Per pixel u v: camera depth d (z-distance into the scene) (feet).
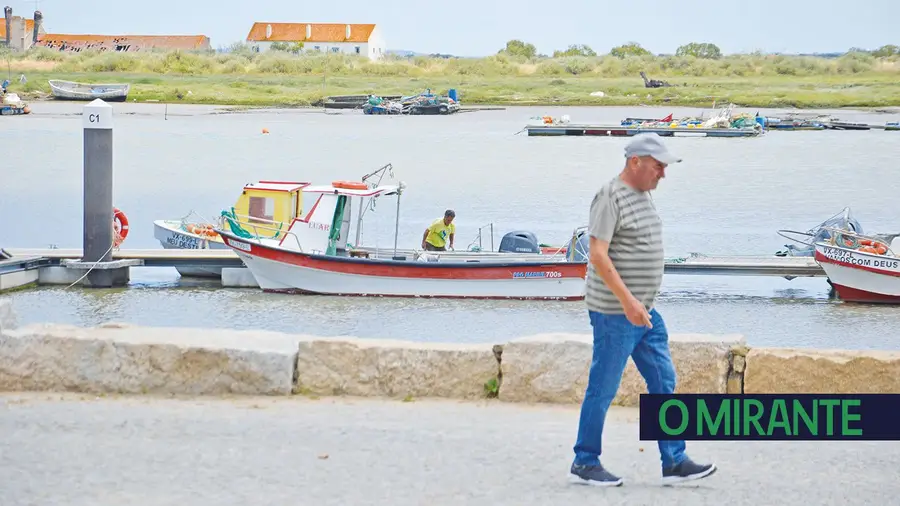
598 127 480.64
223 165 328.90
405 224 195.72
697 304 133.18
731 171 322.14
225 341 48.32
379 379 47.65
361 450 38.96
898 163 352.28
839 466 38.37
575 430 42.50
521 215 214.07
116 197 246.68
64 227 198.08
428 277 131.03
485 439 40.81
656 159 33.96
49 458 37.22
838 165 344.69
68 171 302.66
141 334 48.67
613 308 34.71
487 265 130.11
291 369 47.42
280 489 34.32
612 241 34.63
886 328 119.65
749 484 36.04
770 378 46.34
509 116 645.10
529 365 47.19
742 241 183.21
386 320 119.24
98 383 47.42
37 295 131.13
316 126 526.98
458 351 47.60
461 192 258.16
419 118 616.80
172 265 140.15
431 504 33.17
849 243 139.74
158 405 45.37
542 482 35.70
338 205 136.46
